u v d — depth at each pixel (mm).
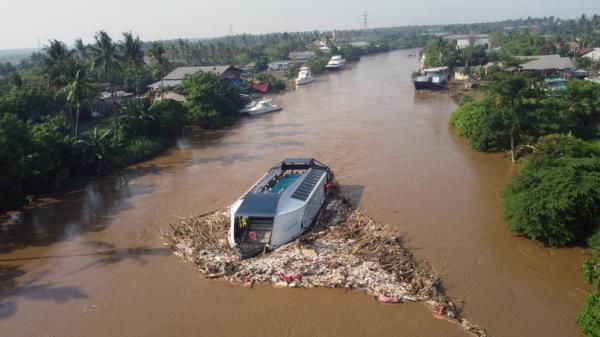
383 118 61469
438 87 83125
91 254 26672
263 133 57125
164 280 23203
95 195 37438
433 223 28297
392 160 41938
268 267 23000
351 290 21125
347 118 62875
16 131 36531
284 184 30938
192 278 23203
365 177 37469
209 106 62219
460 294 20984
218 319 19969
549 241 24469
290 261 23297
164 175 41688
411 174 37812
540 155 30875
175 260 25219
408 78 103938
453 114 53312
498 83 38938
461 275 22469
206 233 27438
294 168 34344
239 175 40250
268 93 92938
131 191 37781
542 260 23531
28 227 31250
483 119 43344
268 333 18922
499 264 23312
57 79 48688
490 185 34688
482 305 20141
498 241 25688
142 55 62500
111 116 69312
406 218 29172
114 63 58094
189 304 21125
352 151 45719
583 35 145875
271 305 20594
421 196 32844
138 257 25844
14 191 33031
